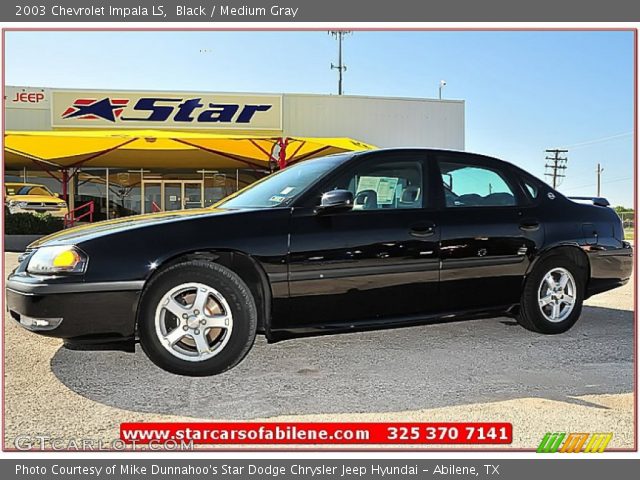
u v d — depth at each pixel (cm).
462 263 405
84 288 318
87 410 297
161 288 332
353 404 307
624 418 292
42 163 1948
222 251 341
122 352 399
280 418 289
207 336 347
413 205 405
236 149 1583
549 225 445
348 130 2056
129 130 1861
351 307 372
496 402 311
